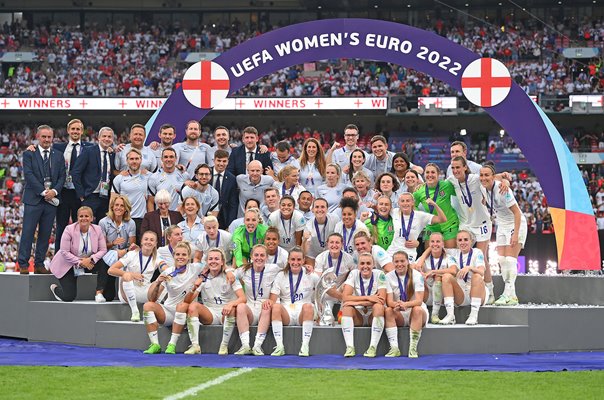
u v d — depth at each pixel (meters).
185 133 14.82
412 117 41.06
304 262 11.94
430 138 40.81
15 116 41.41
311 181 13.71
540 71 40.88
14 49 43.19
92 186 13.21
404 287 10.89
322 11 44.91
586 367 9.84
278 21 45.16
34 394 7.91
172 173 13.19
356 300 10.80
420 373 9.27
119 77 41.84
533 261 28.11
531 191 34.88
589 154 37.03
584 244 13.78
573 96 36.81
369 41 14.23
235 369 9.49
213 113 39.00
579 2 42.47
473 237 12.48
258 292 11.15
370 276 10.91
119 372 9.22
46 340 12.45
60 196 13.36
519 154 38.50
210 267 11.05
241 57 14.62
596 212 33.66
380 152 13.90
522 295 13.79
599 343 11.86
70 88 41.06
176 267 11.16
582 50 41.34
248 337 10.84
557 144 13.92
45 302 12.47
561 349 11.60
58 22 45.03
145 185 13.10
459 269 11.74
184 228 12.31
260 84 40.47
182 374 9.10
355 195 12.13
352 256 11.61
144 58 42.94
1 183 38.41
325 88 39.81
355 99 37.81
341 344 10.95
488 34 43.09
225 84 14.66
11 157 39.31
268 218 12.27
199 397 7.77
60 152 13.12
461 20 44.00
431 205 12.36
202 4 45.06
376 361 10.27
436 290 11.59
